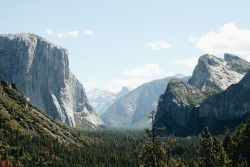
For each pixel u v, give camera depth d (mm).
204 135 136625
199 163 137125
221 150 136375
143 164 85188
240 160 157875
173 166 102000
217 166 132875
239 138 197125
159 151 84625
